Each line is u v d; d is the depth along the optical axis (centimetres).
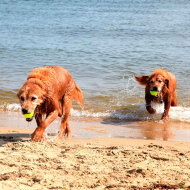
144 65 1927
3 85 1457
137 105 1268
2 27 3575
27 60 2019
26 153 654
